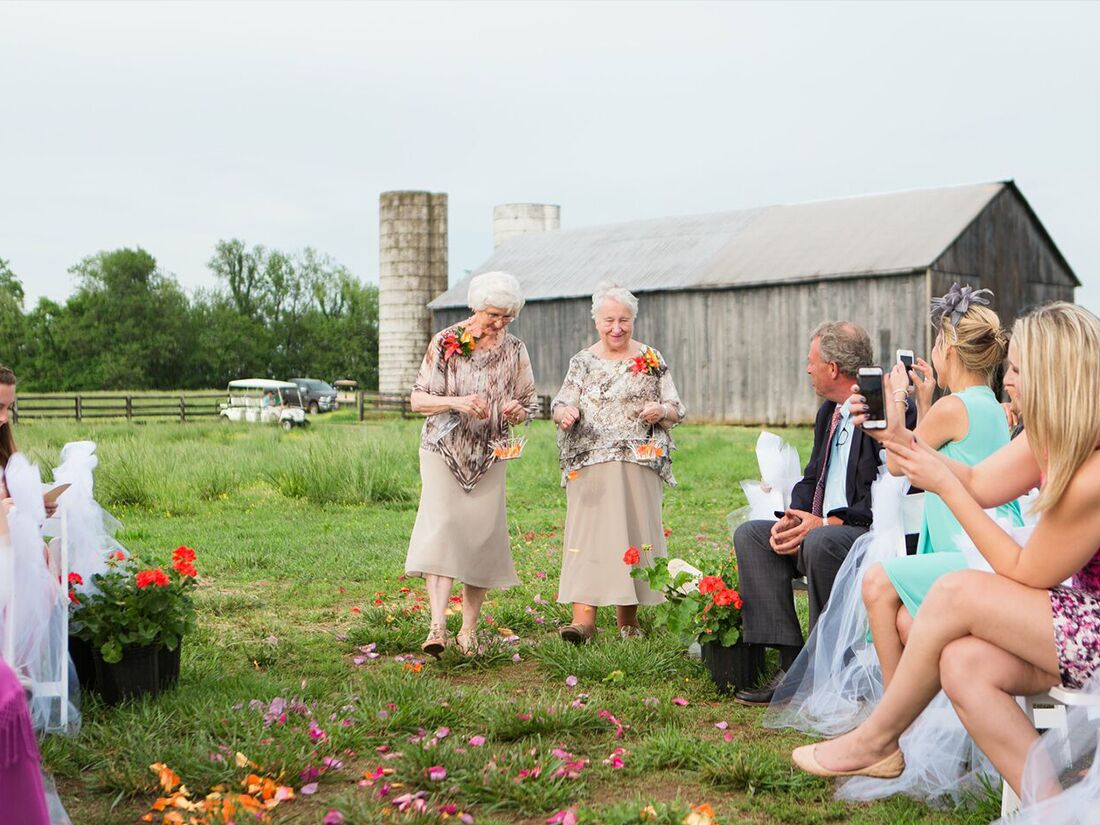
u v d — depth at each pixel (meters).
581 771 4.31
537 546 10.66
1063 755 3.49
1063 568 3.41
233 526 12.25
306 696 5.32
